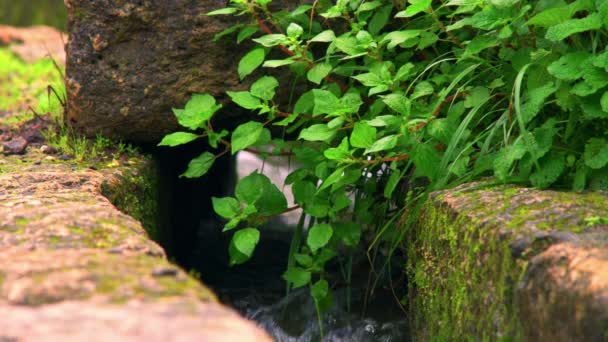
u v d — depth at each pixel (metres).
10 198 2.98
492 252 2.45
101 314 1.75
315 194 3.25
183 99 3.93
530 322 2.18
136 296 1.88
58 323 1.69
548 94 2.78
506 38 3.09
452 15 3.25
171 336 1.60
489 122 3.35
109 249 2.34
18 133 4.44
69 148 3.99
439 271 2.92
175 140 3.45
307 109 3.50
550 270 2.12
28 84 6.65
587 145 2.80
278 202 3.57
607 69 2.61
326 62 3.47
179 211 4.73
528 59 3.05
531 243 2.31
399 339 3.69
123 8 3.84
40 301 1.87
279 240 5.31
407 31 3.25
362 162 3.13
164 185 4.34
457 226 2.72
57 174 3.42
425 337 3.10
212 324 1.69
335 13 3.42
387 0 3.67
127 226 2.62
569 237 2.28
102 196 3.14
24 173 3.45
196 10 3.82
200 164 3.59
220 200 3.43
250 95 3.45
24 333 1.64
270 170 7.13
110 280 1.98
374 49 3.37
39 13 10.88
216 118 4.05
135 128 4.02
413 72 3.55
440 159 3.15
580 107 2.88
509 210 2.60
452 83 3.08
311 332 3.85
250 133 3.42
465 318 2.63
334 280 4.26
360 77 3.22
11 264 2.11
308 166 3.64
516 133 3.16
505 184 2.91
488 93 3.13
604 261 2.03
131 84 3.93
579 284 1.95
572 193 2.73
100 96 3.95
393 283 4.16
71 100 4.00
